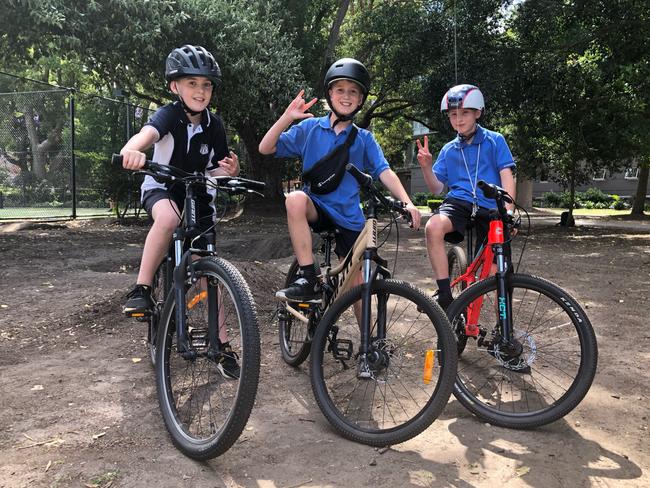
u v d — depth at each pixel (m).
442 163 3.86
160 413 2.97
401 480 2.38
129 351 4.00
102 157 14.75
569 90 13.99
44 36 10.37
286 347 3.87
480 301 3.36
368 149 3.35
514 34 14.53
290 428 2.86
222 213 3.10
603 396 3.36
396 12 16.06
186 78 3.02
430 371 2.87
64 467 2.40
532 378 3.54
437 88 14.96
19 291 5.94
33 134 16.48
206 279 2.69
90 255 8.74
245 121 14.01
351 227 3.26
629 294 6.42
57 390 3.27
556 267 8.61
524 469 2.49
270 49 12.89
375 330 2.89
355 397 3.24
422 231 14.76
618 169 16.92
